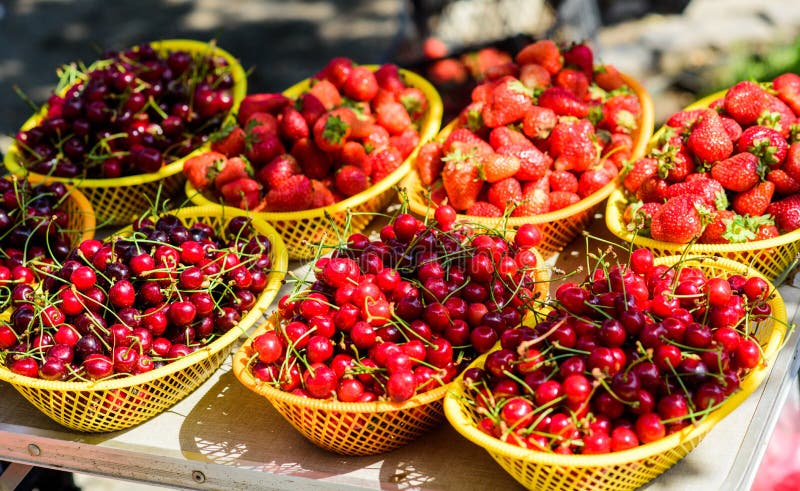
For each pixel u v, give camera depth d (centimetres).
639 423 113
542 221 137
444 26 188
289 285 143
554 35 187
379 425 120
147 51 163
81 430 128
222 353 131
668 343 116
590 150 141
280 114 152
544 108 144
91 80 156
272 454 125
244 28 318
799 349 128
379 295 122
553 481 115
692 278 122
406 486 120
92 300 126
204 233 135
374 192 143
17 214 140
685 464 119
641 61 250
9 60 313
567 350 117
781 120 137
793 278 133
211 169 147
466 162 140
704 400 113
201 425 128
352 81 154
